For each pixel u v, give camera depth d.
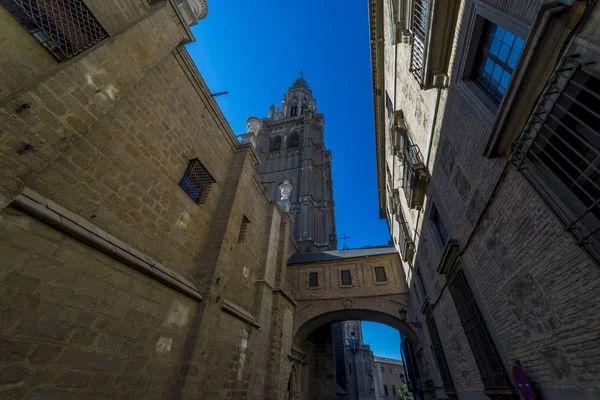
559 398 3.99
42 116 4.41
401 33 8.49
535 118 3.56
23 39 4.54
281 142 55.38
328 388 23.17
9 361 3.75
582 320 3.37
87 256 5.11
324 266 22.75
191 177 9.04
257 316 12.65
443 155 7.46
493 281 5.66
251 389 11.06
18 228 4.09
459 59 5.84
